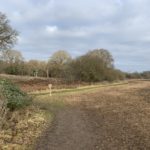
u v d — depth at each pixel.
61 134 16.05
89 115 23.83
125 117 21.66
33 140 14.45
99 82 88.88
